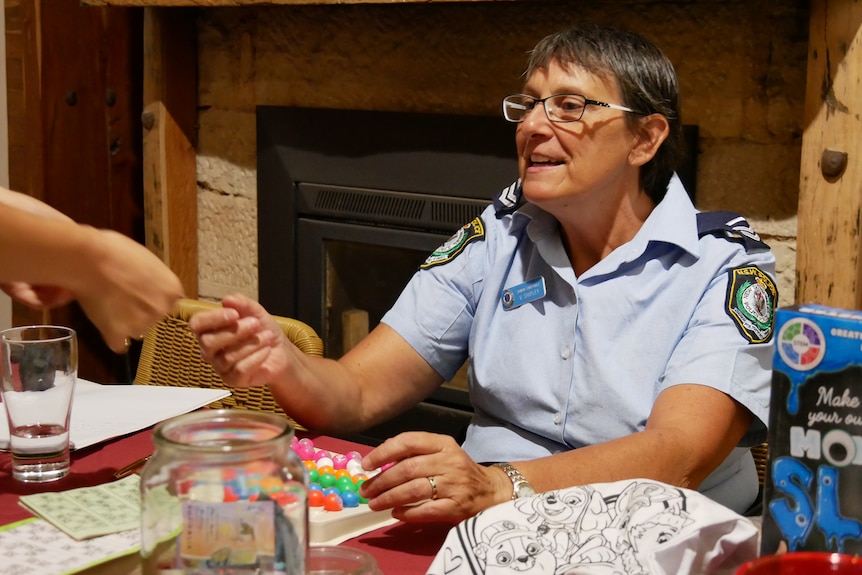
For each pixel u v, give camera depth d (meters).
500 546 0.85
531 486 1.11
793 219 1.94
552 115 1.46
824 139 1.77
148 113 2.71
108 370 2.99
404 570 0.95
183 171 2.75
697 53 2.00
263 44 2.59
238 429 0.76
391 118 2.35
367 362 1.61
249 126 2.65
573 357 1.48
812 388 0.77
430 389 1.67
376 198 2.40
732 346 1.36
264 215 2.61
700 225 1.48
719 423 1.31
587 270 1.53
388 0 2.08
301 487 0.74
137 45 2.90
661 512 0.84
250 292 2.73
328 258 2.56
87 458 1.23
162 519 0.72
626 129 1.46
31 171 2.76
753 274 1.43
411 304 1.65
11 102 2.74
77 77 2.80
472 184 2.25
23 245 0.85
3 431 1.30
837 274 1.79
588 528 0.85
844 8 1.72
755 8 1.92
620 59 1.46
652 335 1.44
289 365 1.40
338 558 0.90
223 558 0.71
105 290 0.89
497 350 1.57
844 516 0.77
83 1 2.56
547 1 2.15
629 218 1.51
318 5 2.47
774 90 1.93
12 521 1.04
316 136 2.48
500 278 1.58
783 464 0.79
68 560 0.91
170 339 1.75
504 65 2.23
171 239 2.75
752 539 0.83
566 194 1.46
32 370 1.14
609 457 1.18
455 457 1.06
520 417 1.53
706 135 2.02
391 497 1.04
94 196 2.88
